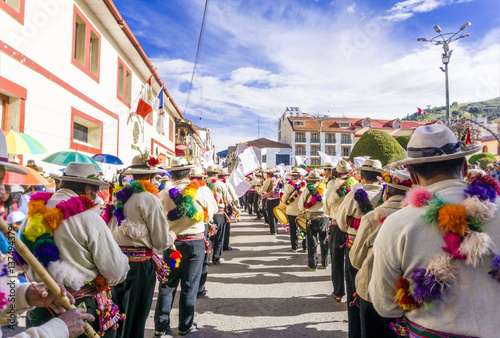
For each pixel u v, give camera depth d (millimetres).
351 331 3158
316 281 5637
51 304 1726
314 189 6102
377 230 2602
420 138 1688
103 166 9492
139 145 13414
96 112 9109
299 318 4188
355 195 3451
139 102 11023
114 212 2898
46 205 2174
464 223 1347
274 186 10211
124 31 9891
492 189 1478
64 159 5449
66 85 7359
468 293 1341
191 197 3754
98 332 2215
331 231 4805
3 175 1263
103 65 9602
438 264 1356
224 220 6883
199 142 34562
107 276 2207
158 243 2928
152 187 3072
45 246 1972
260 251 7961
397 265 1528
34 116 6176
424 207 1486
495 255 1327
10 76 5492
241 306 4562
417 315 1476
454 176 1628
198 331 3826
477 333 1313
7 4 5426
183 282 3770
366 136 31500
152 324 4070
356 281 2732
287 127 67500
